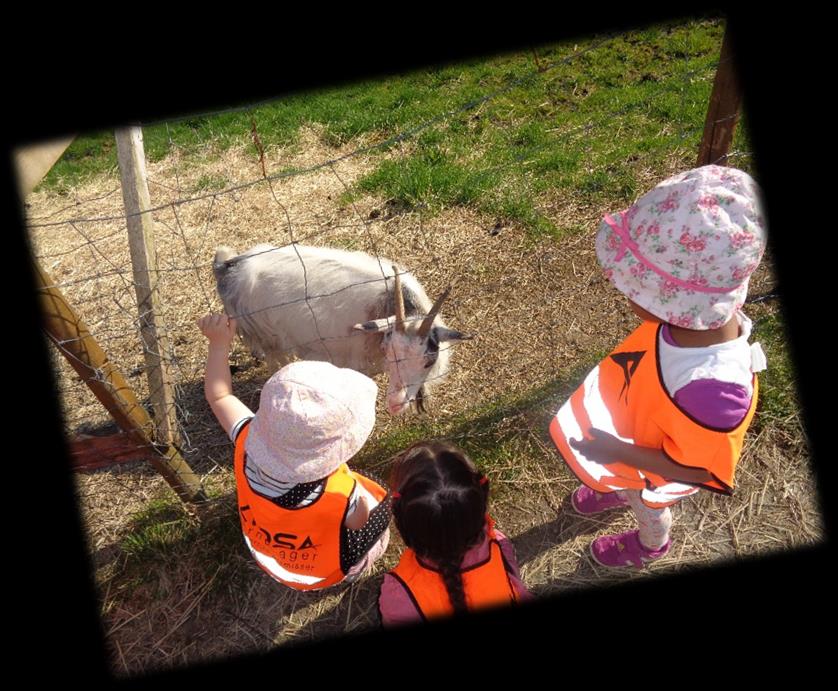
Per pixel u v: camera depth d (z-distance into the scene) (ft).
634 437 7.54
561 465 11.53
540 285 14.89
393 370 11.37
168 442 10.02
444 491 6.00
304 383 6.55
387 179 18.17
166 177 20.11
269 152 20.59
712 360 6.18
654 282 5.79
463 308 14.62
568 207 16.65
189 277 16.33
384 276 11.66
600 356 13.09
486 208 16.90
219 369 8.37
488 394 12.91
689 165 17.22
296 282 11.94
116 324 15.30
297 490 7.22
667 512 8.88
